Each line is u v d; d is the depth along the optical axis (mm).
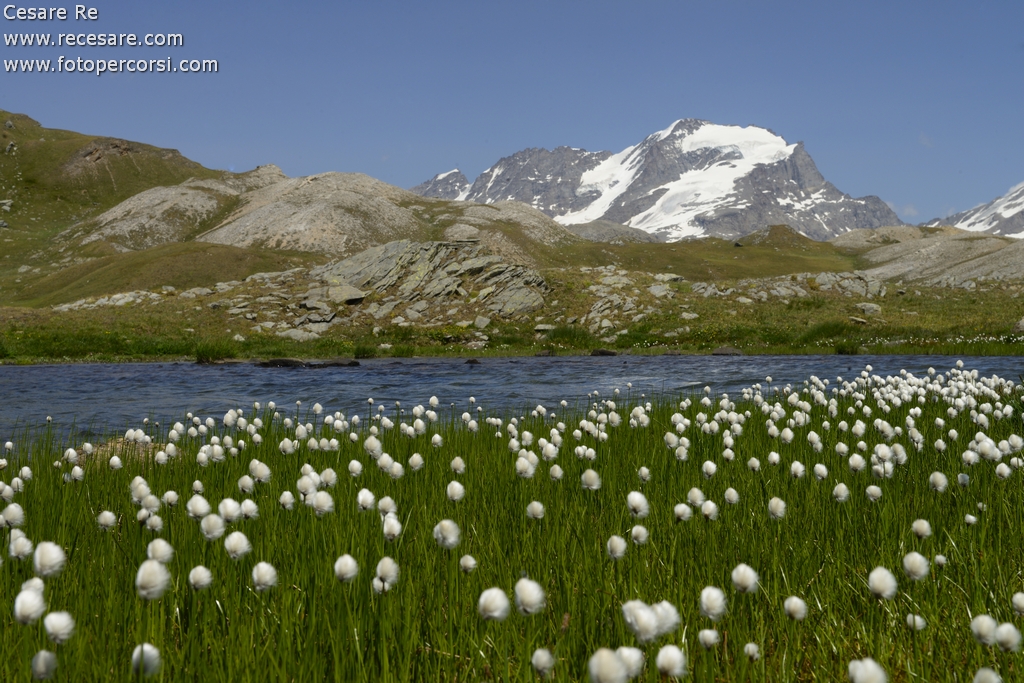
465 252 52719
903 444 7766
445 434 9312
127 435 7594
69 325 40281
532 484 5891
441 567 3842
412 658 3025
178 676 2654
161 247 108562
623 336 41406
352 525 4145
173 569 3654
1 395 18875
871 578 2713
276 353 36938
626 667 1971
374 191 191500
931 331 38750
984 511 4812
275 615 3061
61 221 177250
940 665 3094
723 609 2490
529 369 27938
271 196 180750
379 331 42719
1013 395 11195
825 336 39594
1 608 3170
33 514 4828
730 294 49969
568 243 165000
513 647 3182
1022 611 2822
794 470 5211
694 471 6441
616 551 3039
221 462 6875
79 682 2654
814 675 3045
